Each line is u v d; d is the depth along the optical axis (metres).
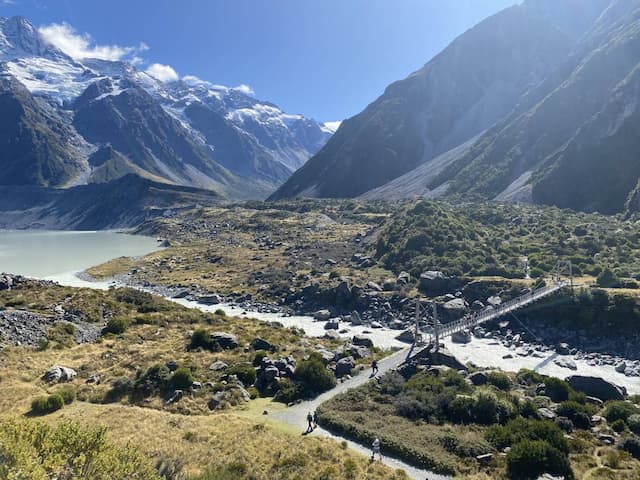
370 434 33.78
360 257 117.44
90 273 128.62
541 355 58.81
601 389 43.75
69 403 39.28
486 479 28.14
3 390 40.50
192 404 39.38
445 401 38.81
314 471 28.52
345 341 62.28
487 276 84.62
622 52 196.25
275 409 39.28
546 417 37.03
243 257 138.62
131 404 39.72
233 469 27.95
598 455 31.53
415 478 28.81
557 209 145.12
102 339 57.91
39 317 60.59
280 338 59.66
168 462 27.16
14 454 18.56
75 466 20.23
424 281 85.06
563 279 78.69
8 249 194.50
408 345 61.50
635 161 149.75
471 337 66.06
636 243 97.12
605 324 62.38
